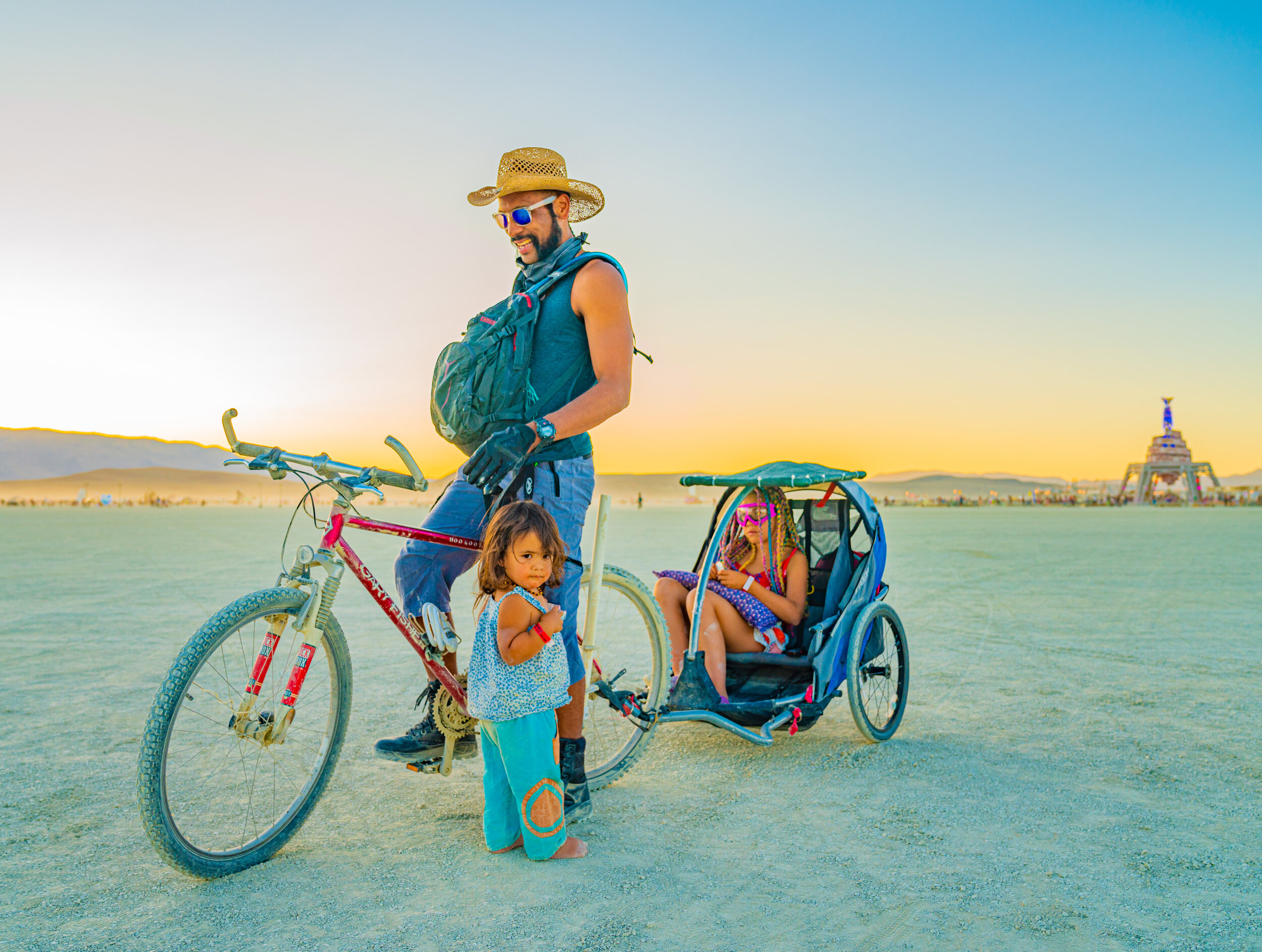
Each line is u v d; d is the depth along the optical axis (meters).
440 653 3.14
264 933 2.43
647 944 2.37
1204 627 8.46
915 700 5.54
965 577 13.87
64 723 4.73
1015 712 5.18
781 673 4.64
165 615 8.95
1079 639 7.84
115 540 24.45
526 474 3.12
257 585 11.80
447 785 3.83
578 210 3.52
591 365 3.25
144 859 2.96
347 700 3.22
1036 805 3.56
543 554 2.90
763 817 3.44
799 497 5.19
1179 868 2.91
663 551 18.75
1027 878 2.83
